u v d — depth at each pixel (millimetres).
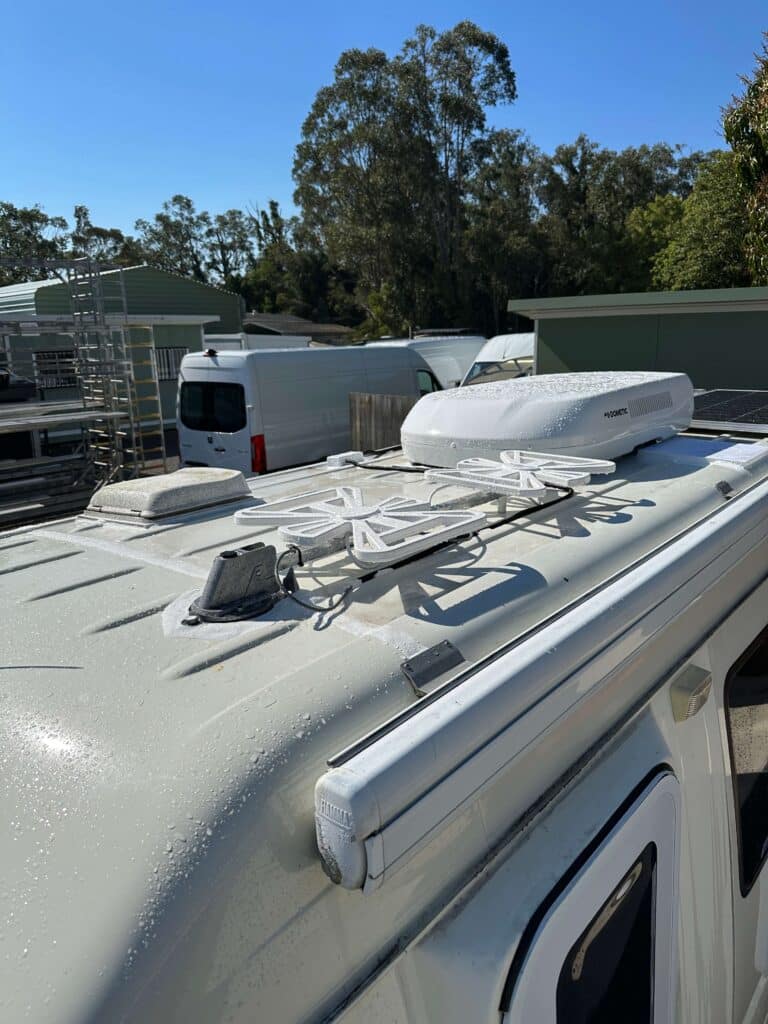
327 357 9398
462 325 40094
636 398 2443
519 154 42594
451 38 38094
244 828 769
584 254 39469
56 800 825
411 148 38312
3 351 9977
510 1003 874
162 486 1942
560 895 954
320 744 894
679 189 49562
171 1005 659
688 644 1451
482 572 1390
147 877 718
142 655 1094
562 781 1072
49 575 1471
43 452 9086
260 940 730
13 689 1021
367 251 40656
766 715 1829
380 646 1100
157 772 829
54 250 50656
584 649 1085
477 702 900
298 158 42781
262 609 1221
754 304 4938
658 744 1260
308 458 9172
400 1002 825
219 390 8812
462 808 854
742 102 11922
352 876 744
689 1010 1403
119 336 12984
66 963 668
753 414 3162
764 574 1850
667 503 1870
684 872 1357
